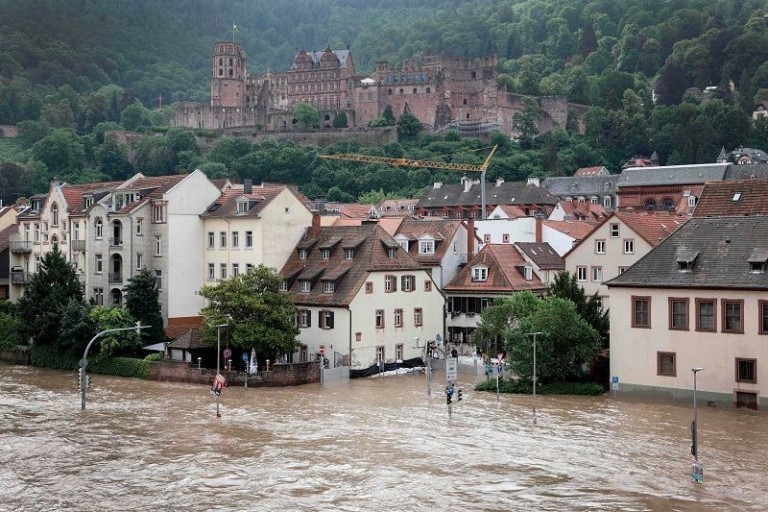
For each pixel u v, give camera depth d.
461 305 119.31
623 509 56.28
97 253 125.75
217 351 101.31
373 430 77.25
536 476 63.16
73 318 112.81
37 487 61.28
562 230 141.00
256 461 67.44
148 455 69.38
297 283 113.62
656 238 115.75
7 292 142.62
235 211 119.25
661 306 88.62
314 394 95.06
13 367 116.75
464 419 81.62
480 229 144.88
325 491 60.06
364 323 108.38
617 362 91.44
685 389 87.06
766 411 82.62
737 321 84.19
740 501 57.78
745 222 90.06
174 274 119.75
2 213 156.38
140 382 104.19
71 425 79.81
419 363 113.38
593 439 73.62
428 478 62.84
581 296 100.00
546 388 94.12
